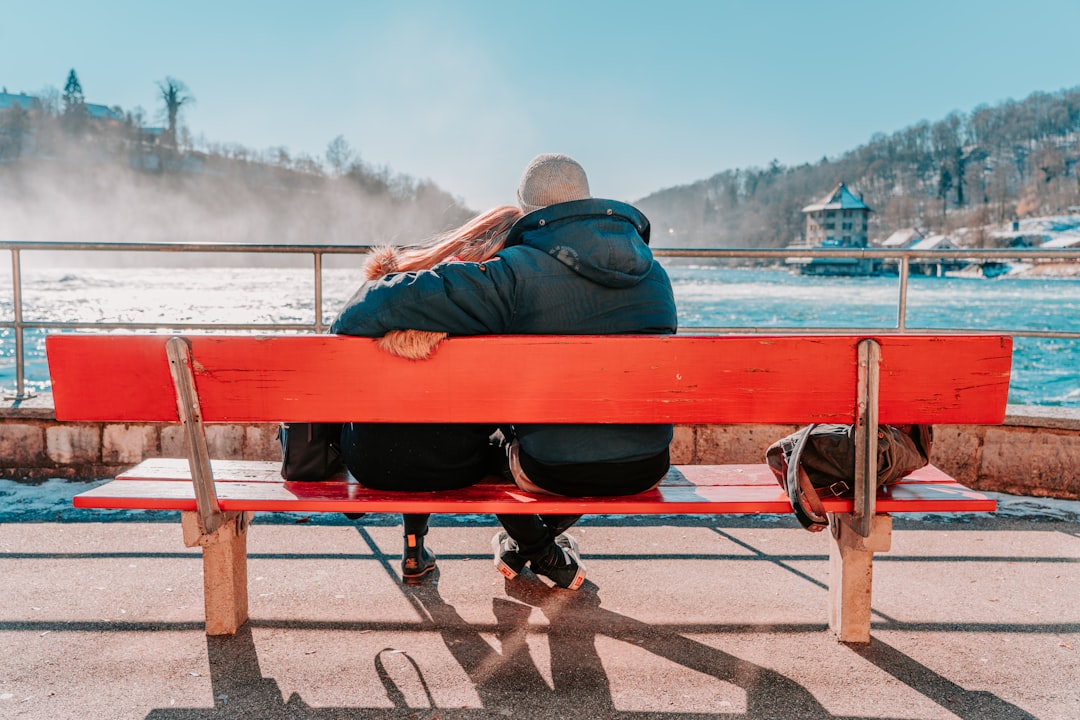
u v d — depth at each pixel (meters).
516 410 2.45
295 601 3.11
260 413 2.47
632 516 4.24
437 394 2.45
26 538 3.79
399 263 2.68
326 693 2.43
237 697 2.40
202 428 2.50
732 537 3.92
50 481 4.69
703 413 2.46
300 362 2.44
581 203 2.51
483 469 2.80
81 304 46.62
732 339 2.41
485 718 2.30
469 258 2.67
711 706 2.37
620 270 2.49
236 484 2.76
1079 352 27.17
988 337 2.41
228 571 2.78
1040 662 2.65
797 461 2.48
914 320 48.19
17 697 2.38
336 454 2.85
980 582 3.35
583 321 2.49
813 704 2.38
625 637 2.82
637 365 2.42
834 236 186.38
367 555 3.63
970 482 4.52
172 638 2.78
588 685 2.49
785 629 2.89
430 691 2.45
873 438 2.45
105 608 3.03
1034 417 4.41
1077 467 4.40
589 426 2.54
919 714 2.33
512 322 2.50
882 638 2.82
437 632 2.85
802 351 2.42
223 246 4.81
